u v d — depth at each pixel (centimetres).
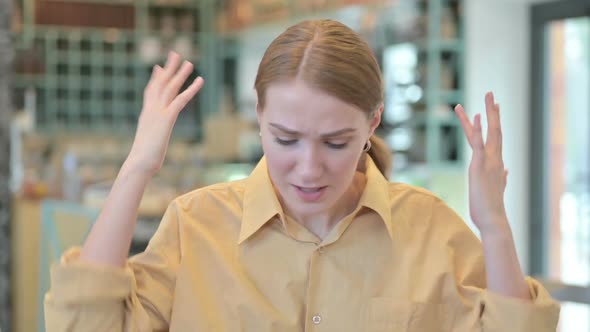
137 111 833
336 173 126
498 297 131
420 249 143
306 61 121
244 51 858
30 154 752
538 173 568
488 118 136
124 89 828
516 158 571
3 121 431
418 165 571
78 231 410
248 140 738
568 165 548
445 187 562
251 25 737
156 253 142
